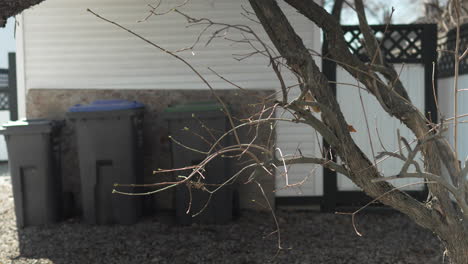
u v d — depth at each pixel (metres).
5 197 8.45
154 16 7.45
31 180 6.77
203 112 6.50
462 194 3.29
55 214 6.90
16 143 6.70
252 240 6.17
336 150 3.57
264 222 6.91
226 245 5.99
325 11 4.08
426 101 7.30
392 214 7.29
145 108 7.46
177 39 7.45
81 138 6.69
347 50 4.04
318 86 3.61
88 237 6.33
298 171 7.48
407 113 3.76
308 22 7.28
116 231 6.54
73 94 7.54
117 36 7.50
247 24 7.35
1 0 3.48
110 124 6.65
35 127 6.65
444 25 9.15
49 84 7.58
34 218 6.82
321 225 6.81
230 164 6.85
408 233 6.46
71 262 5.53
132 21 7.47
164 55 7.48
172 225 6.76
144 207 7.27
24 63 7.57
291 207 7.52
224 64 7.41
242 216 7.13
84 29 7.51
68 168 7.56
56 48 7.54
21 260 5.60
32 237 6.37
